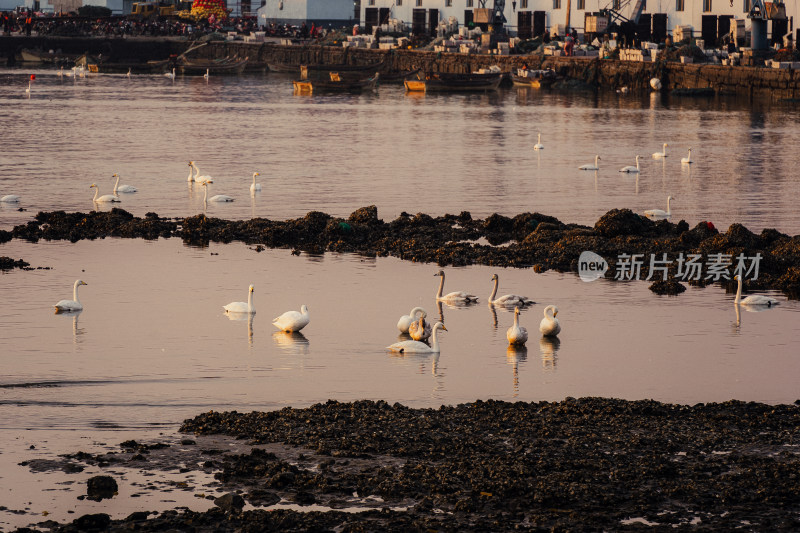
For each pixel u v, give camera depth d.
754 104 113.38
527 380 25.31
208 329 29.47
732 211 49.12
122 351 27.22
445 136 83.56
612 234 40.50
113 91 133.00
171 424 21.70
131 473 19.06
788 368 26.44
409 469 19.19
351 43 164.12
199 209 48.03
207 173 60.34
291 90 140.25
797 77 114.81
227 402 23.34
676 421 22.00
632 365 26.61
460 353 27.52
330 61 162.38
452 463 19.45
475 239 41.75
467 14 159.62
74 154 68.44
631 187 56.75
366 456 19.86
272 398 23.69
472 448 20.23
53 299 32.50
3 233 41.03
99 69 173.38
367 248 40.22
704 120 97.44
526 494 18.34
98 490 18.27
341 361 26.64
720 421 21.95
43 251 39.12
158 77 165.00
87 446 20.34
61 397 23.45
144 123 91.81
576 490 18.34
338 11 196.50
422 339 28.48
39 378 24.83
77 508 17.69
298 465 19.48
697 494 18.31
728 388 24.83
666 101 118.44
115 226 42.72
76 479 18.80
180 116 99.75
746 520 17.45
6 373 25.19
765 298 32.88
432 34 164.62
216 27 194.12
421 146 76.12
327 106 115.00
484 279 35.78
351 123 94.50
